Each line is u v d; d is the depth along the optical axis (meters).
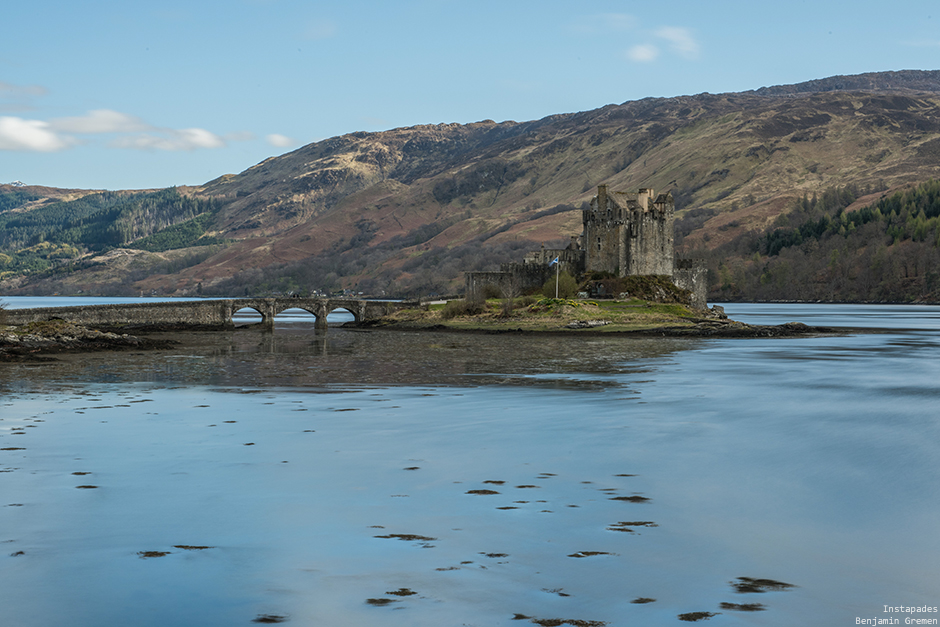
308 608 20.45
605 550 24.77
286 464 35.53
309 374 73.00
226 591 21.47
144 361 84.25
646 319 138.12
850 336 132.00
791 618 20.12
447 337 126.88
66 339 97.94
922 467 36.69
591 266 160.50
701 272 165.62
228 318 151.38
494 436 42.59
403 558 23.86
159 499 29.73
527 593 21.45
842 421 49.00
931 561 24.33
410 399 56.75
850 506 30.16
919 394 61.44
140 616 20.00
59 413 49.28
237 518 27.55
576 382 67.56
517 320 140.38
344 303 162.50
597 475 34.25
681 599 21.20
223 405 53.22
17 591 21.38
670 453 39.00
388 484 32.22
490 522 27.33
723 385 66.25
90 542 25.08
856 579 22.81
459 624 19.61
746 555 24.58
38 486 31.45
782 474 35.06
